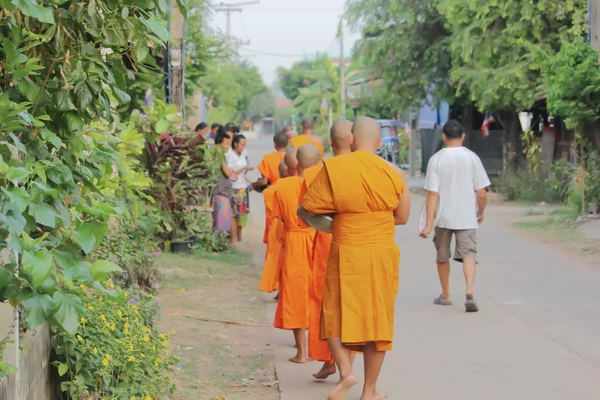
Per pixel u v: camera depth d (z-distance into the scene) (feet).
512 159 131.54
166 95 84.64
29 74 21.53
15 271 18.92
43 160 20.24
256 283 57.11
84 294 27.86
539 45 110.32
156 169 66.95
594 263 63.05
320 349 34.30
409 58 137.39
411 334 42.14
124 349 28.48
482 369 35.76
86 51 22.35
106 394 27.40
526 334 41.65
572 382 33.71
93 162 24.06
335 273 29.96
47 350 26.68
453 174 47.34
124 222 44.70
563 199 113.91
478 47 114.93
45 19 18.80
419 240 78.84
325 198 29.53
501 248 72.02
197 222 70.74
